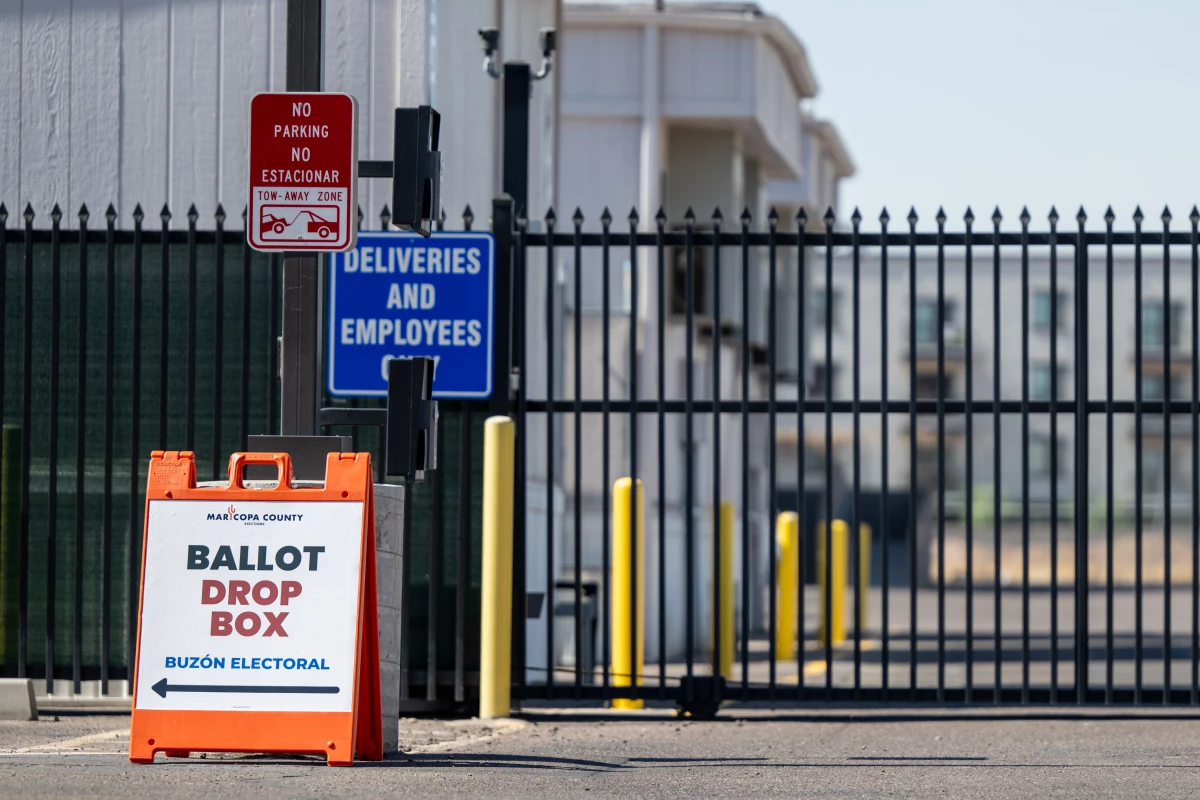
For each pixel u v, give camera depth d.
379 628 14.17
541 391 25.84
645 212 35.34
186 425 18.53
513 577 18.62
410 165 14.17
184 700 13.09
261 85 20.61
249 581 13.23
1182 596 76.88
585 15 35.44
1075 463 17.73
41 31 20.75
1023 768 14.50
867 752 15.94
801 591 18.22
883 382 17.73
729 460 40.84
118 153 20.66
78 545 18.03
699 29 35.88
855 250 17.77
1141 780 13.61
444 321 18.11
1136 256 17.53
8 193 20.69
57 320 18.12
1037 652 37.25
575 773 13.59
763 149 39.28
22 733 16.33
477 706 18.33
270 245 14.21
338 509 13.32
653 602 33.16
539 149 26.83
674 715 19.31
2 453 18.67
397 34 20.22
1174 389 108.56
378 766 13.40
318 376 14.22
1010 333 111.94
